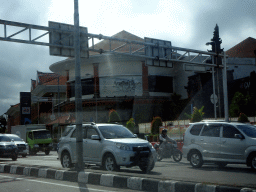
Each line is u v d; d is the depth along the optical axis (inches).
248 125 470.9
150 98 1951.3
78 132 409.1
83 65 2063.2
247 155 438.6
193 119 1024.2
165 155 627.5
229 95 1633.9
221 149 465.1
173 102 1966.0
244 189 243.6
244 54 1941.4
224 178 371.2
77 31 443.5
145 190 305.0
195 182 282.0
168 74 2039.9
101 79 1994.3
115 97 1943.9
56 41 661.3
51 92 2591.0
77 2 446.9
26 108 2076.8
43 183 365.4
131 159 418.9
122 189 317.1
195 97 1722.4
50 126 2332.7
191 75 1892.2
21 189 326.0
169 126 987.9
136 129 1405.0
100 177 348.2
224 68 932.0
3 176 443.8
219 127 479.2
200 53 896.3
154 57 822.5
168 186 287.6
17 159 936.3
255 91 1488.7
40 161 762.8
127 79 1963.6
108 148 433.4
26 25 626.8
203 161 488.1
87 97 2030.0
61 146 513.3
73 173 379.6
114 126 482.0
